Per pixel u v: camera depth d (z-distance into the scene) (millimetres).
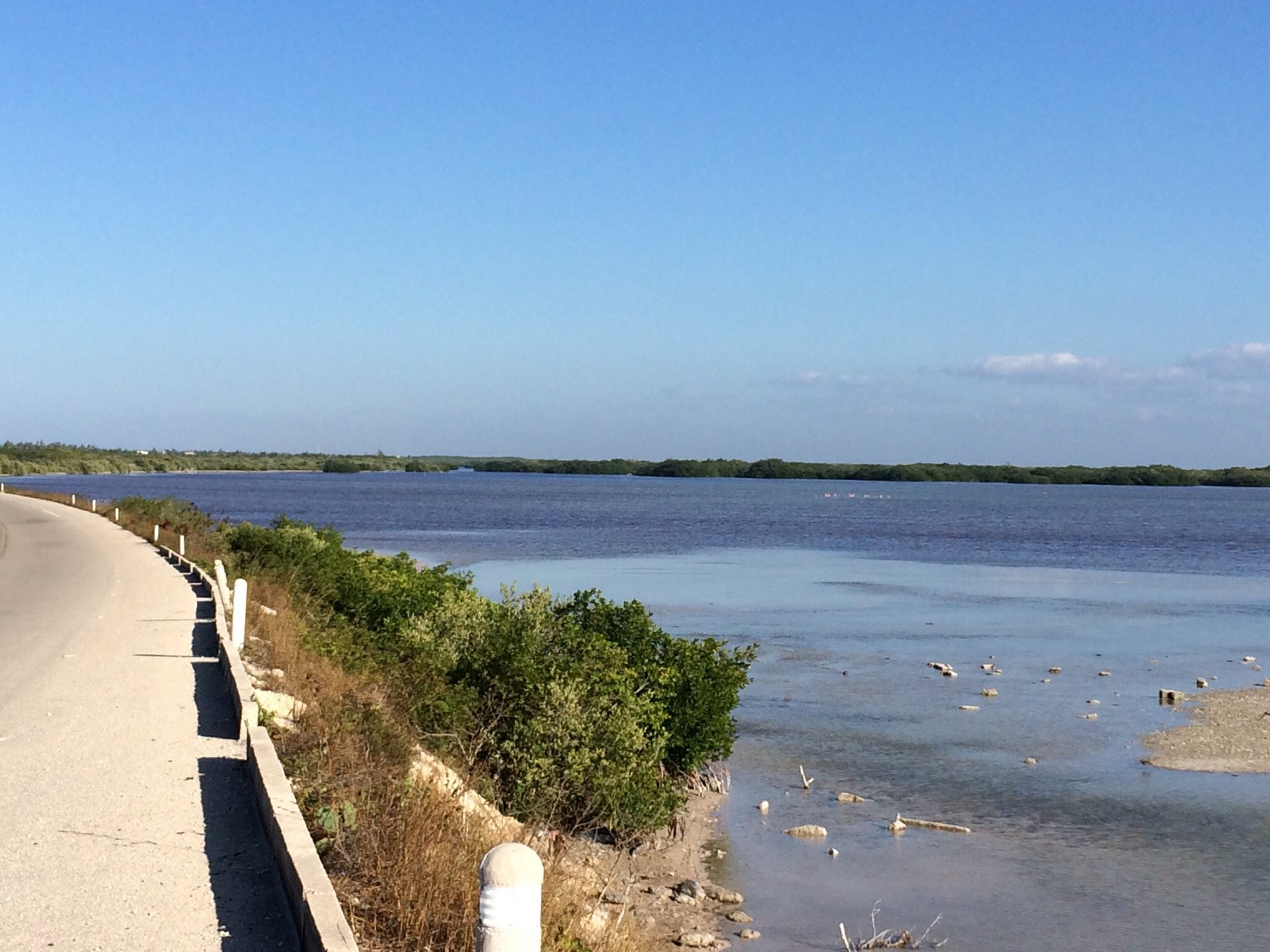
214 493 162375
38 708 12227
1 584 26438
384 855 7215
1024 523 113688
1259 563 65000
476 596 20547
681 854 14289
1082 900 13008
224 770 9680
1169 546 79688
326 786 8805
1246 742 20766
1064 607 42156
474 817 8844
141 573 29469
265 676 13914
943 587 48781
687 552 67188
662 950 11016
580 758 13680
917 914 12516
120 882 6977
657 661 16922
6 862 7293
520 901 4453
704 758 16938
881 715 22656
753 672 26984
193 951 5977
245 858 7469
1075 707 23719
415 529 86688
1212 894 13219
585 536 80812
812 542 78000
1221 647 32844
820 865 14039
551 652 15734
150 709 12203
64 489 156000
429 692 14219
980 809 16500
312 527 34062
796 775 18172
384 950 6184
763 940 11672
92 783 9203
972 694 24922
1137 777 18375
